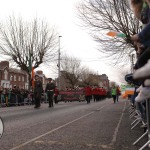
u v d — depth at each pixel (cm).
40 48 3784
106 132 658
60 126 770
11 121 916
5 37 3734
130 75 322
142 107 607
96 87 3512
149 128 456
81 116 1112
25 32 3756
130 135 616
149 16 205
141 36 183
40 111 1427
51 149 455
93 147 474
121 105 2262
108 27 1769
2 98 2072
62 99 3544
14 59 3759
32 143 507
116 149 459
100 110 1533
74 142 520
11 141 529
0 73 6494
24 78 7825
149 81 160
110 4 1741
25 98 2503
